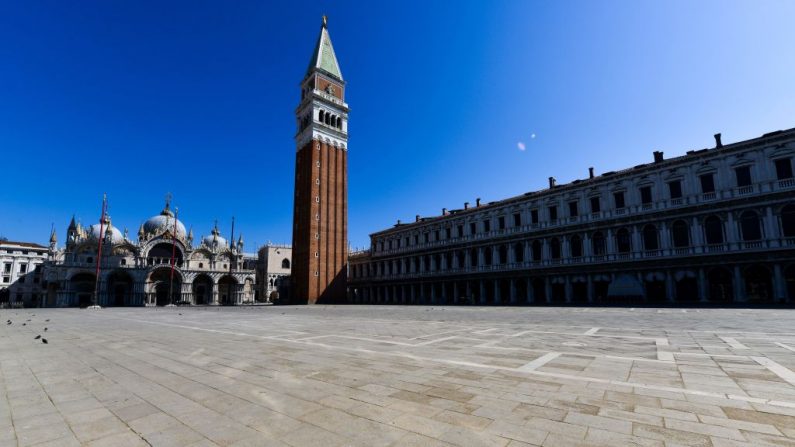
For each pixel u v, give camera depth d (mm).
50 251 101438
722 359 11078
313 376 9883
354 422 6539
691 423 6125
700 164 51625
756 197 46781
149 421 6824
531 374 9633
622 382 8688
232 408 7441
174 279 109250
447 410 7027
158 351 14719
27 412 7445
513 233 70688
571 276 62344
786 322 22031
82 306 93875
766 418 6258
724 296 48562
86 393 8734
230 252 120312
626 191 58000
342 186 99500
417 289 90250
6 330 25297
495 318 29875
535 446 5414
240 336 19500
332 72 104250
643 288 54750
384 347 14719
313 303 88938
